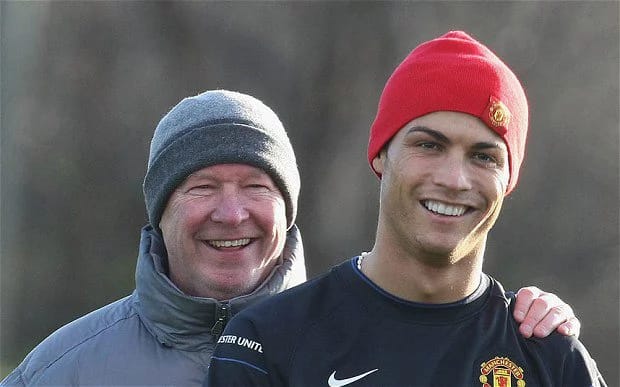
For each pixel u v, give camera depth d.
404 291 11.18
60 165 54.28
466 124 10.96
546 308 11.63
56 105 54.19
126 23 55.22
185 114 14.09
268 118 14.20
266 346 11.12
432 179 10.87
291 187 14.23
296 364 11.00
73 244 54.59
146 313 13.70
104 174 55.06
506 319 11.43
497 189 11.02
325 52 55.16
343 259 54.19
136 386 13.33
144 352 13.53
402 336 11.08
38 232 53.94
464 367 10.95
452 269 11.16
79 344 13.80
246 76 54.88
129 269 54.84
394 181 11.05
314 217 54.97
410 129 11.05
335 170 55.22
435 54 11.37
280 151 14.04
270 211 13.83
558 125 53.16
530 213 52.53
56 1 53.97
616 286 50.72
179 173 13.70
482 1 53.66
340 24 54.97
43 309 53.31
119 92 55.25
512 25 53.56
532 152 53.00
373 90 55.00
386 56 54.88
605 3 53.47
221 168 13.67
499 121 11.03
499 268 52.12
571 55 53.47
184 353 13.46
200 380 13.33
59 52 54.31
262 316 11.38
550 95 53.41
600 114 52.94
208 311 13.40
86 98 54.88
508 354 11.13
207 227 13.69
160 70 55.31
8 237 52.88
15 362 50.09
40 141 53.97
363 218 54.47
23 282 53.03
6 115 52.34
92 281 54.25
